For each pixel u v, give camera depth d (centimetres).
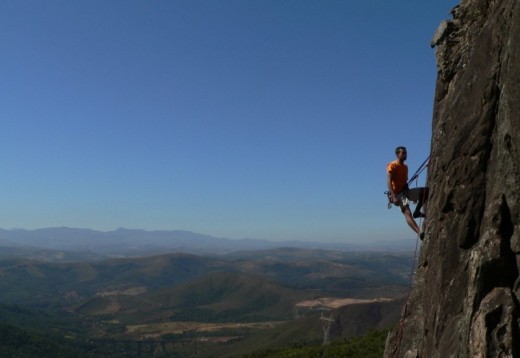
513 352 1107
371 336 7769
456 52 1697
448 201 1434
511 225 1237
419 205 1750
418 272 1653
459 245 1375
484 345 1144
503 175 1266
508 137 1250
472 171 1382
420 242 1734
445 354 1302
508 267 1209
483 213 1339
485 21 1598
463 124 1453
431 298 1459
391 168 1767
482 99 1395
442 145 1570
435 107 1769
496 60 1367
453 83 1644
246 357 12650
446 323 1348
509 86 1237
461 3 1778
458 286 1349
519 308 1157
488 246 1228
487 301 1184
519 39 1199
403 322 1692
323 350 8150
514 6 1244
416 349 1573
